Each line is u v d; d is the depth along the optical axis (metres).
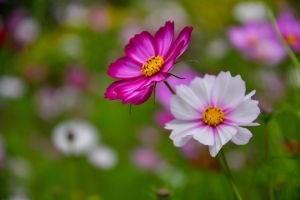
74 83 2.07
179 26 2.54
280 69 1.50
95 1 2.74
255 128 1.26
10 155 1.66
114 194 1.44
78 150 1.38
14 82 2.01
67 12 2.45
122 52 2.46
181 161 1.25
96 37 2.48
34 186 1.44
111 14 3.48
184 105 0.60
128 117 1.94
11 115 1.98
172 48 0.59
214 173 0.99
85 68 2.21
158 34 0.61
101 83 2.19
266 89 1.45
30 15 1.75
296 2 1.86
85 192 1.44
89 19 2.50
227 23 2.58
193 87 0.60
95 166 1.52
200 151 1.01
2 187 1.41
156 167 1.47
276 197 0.85
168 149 1.57
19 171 1.47
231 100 0.59
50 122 1.97
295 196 0.79
